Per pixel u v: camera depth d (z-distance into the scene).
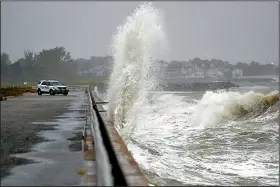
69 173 10.12
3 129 18.88
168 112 37.34
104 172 6.75
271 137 23.73
